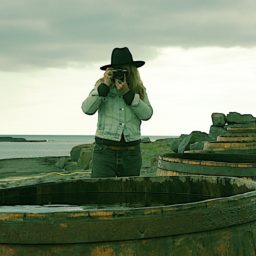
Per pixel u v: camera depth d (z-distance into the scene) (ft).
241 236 10.06
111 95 19.49
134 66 19.61
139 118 19.70
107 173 19.54
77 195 15.14
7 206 12.89
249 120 85.05
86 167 74.69
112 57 19.57
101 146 19.58
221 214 9.68
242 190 13.14
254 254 10.28
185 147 65.31
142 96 19.72
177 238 9.25
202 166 21.18
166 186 15.15
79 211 8.91
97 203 14.40
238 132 42.42
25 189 14.28
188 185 14.84
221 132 79.92
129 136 19.51
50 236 8.86
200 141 66.59
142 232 9.02
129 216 8.97
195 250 9.40
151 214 9.07
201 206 9.47
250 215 10.26
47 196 14.74
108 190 15.33
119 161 19.52
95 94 19.11
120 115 19.42
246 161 26.76
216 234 9.64
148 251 9.07
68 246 8.86
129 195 15.25
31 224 8.91
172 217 9.20
